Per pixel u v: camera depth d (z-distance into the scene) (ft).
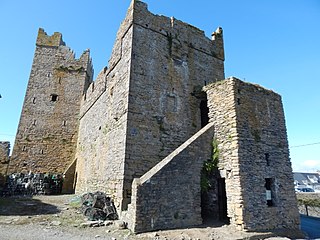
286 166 35.40
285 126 37.91
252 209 29.22
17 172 69.97
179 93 42.47
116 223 28.19
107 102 47.32
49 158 73.41
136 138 35.14
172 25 45.88
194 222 29.30
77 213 33.76
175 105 41.24
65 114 78.48
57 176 69.36
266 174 32.48
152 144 36.42
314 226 45.62
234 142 31.45
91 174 50.26
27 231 24.76
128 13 42.91
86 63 85.56
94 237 23.30
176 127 40.01
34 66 81.71
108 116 44.86
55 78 81.61
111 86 45.93
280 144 36.04
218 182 33.99
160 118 38.65
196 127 42.37
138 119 36.24
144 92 38.19
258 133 33.96
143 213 25.95
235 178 30.04
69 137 76.64
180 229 26.78
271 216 30.68
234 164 30.63
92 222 28.40
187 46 46.93
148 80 39.24
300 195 80.69
